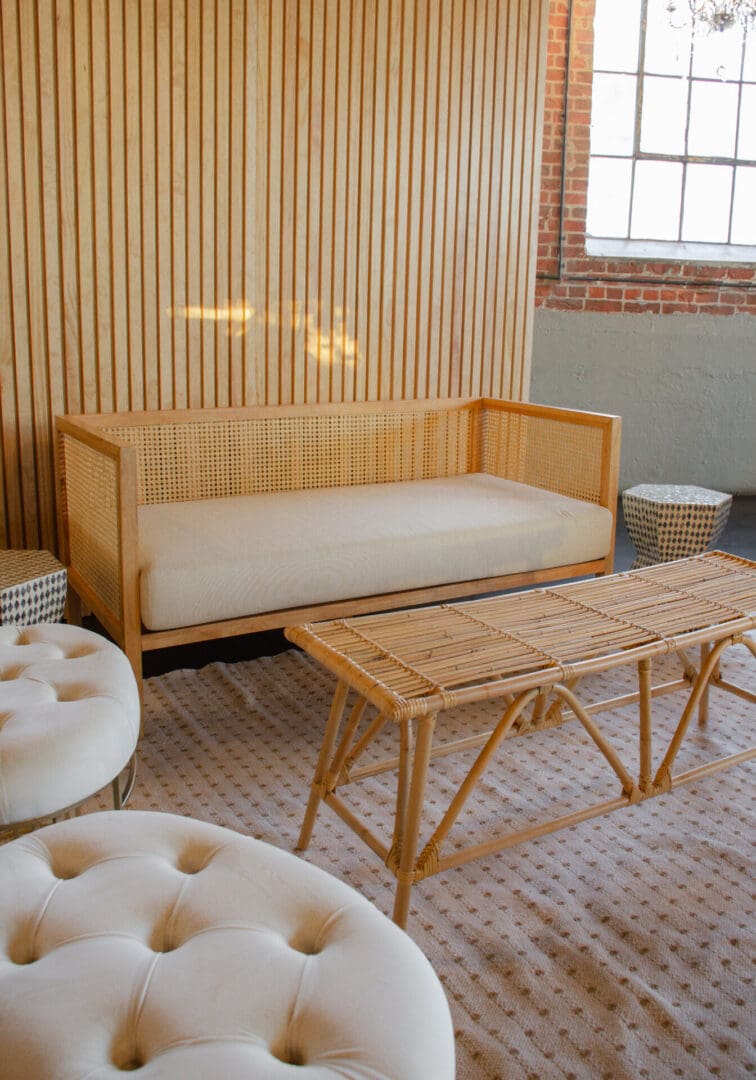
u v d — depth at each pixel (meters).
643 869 2.09
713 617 2.22
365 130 3.54
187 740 2.60
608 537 3.35
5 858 1.38
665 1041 1.61
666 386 5.67
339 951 1.22
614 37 5.40
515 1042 1.60
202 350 3.42
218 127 3.29
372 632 2.11
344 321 3.66
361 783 2.41
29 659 2.02
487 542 3.07
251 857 1.40
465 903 1.96
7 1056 1.06
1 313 3.11
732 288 5.60
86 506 2.89
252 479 3.51
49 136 3.06
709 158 5.66
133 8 3.09
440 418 3.85
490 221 3.88
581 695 2.95
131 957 1.20
